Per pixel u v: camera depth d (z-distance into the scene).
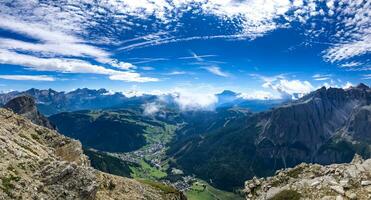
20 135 84.19
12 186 47.97
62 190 53.81
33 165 57.22
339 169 60.84
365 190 51.94
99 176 84.94
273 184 69.12
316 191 55.66
